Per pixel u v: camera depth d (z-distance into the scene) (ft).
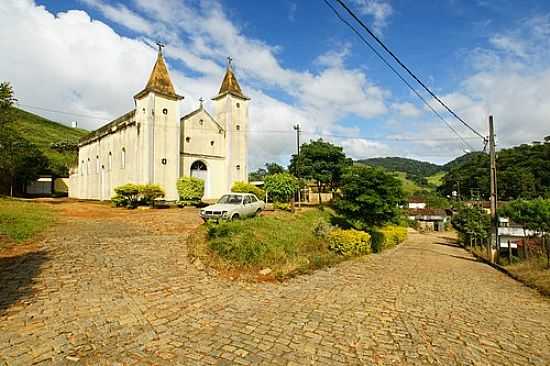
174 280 25.23
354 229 59.11
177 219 55.47
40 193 151.43
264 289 25.46
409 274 37.17
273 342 15.47
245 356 13.97
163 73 90.38
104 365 12.87
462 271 44.60
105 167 108.37
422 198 233.55
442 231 196.54
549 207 65.51
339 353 14.52
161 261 29.94
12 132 77.30
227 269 28.73
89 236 38.04
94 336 15.26
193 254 32.07
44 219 47.21
